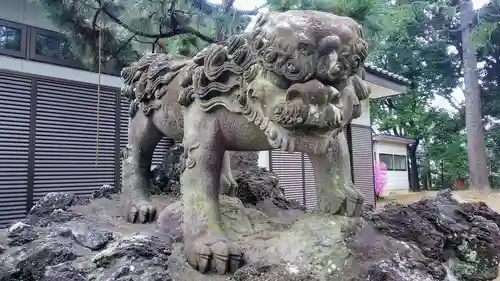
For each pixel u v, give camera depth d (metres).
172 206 1.60
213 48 1.37
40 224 1.77
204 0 2.97
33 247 1.46
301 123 1.09
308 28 1.07
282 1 2.19
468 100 9.92
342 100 1.15
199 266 1.23
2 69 3.66
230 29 2.87
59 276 1.23
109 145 4.26
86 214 1.88
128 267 1.20
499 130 11.12
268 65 1.13
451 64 10.92
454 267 1.33
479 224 1.45
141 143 1.85
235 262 1.22
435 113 11.95
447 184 13.27
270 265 1.16
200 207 1.34
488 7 6.57
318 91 1.07
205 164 1.39
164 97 1.66
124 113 4.39
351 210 1.31
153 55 1.85
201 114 1.42
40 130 3.85
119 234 1.53
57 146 3.95
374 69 4.76
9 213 3.66
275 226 1.45
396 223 1.36
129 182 1.83
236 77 1.31
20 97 3.76
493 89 10.98
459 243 1.36
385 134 11.91
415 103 11.80
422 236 1.31
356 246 1.17
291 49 1.07
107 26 3.31
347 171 1.38
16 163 3.71
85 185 4.09
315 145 1.14
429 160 13.20
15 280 1.35
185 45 3.34
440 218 1.43
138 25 3.02
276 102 1.14
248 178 2.12
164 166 2.32
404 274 1.07
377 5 2.26
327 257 1.14
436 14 9.38
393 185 12.05
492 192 9.70
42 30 3.92
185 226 1.34
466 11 8.73
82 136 4.09
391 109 12.34
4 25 3.72
